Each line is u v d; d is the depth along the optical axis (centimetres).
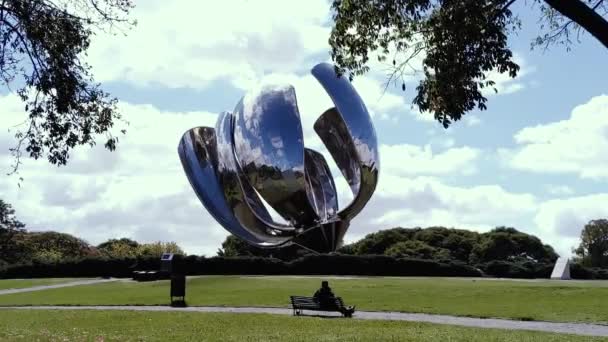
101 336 1747
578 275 5344
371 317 2338
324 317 2323
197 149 1842
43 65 1196
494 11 1127
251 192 1791
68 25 1195
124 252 7956
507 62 1137
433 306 2653
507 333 1816
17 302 3234
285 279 4497
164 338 1727
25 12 1141
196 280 4566
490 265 5400
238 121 1777
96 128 1266
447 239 7550
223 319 2225
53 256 6925
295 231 1797
